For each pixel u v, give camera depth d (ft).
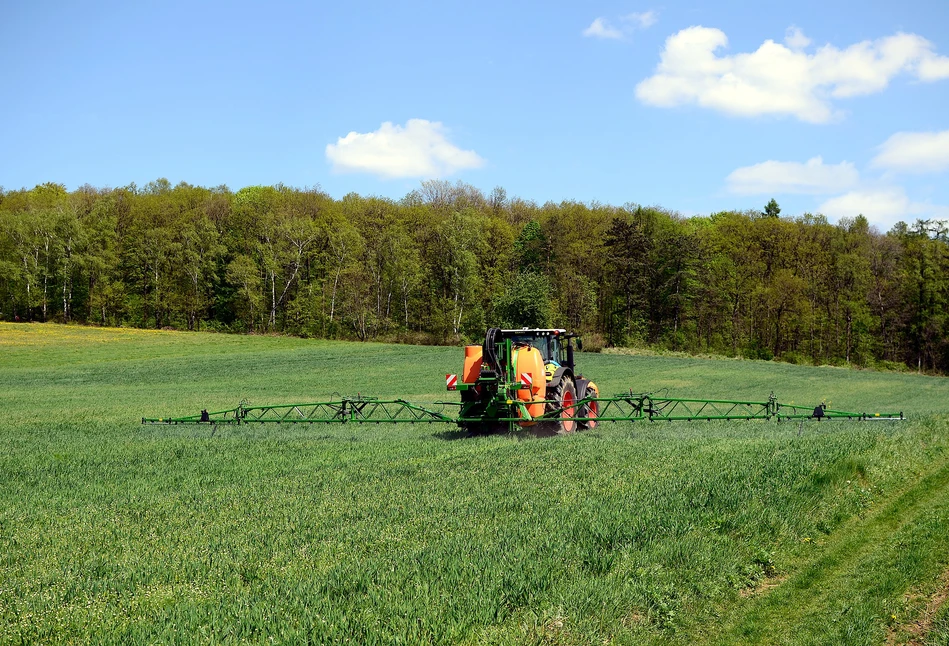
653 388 138.00
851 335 254.06
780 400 123.65
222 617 19.10
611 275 269.23
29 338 231.09
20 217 264.31
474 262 260.83
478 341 250.57
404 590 20.39
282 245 271.28
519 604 19.90
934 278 247.29
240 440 58.44
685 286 262.26
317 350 221.46
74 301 277.23
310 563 23.95
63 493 37.88
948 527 28.37
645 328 264.11
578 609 19.40
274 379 152.35
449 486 35.35
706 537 25.66
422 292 278.05
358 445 53.16
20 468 46.57
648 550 23.93
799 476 34.14
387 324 267.18
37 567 24.49
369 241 282.36
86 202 287.89
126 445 57.47
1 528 30.14
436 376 156.97
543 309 216.33
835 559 25.63
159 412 91.76
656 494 31.04
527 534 25.70
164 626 18.61
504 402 56.75
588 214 302.45
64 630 19.19
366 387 135.23
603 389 136.05
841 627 20.16
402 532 26.96
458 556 23.26
